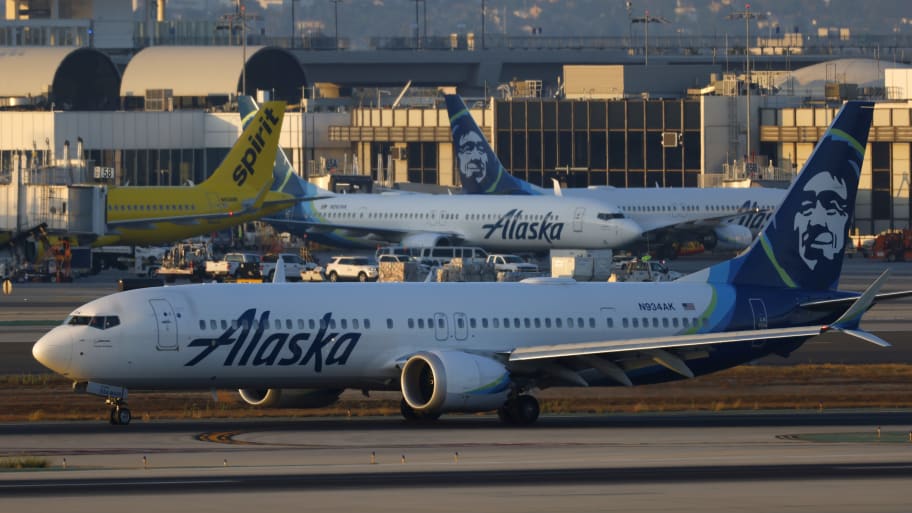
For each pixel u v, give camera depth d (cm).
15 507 13500
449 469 16100
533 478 15400
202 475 15562
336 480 15225
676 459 17025
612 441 19250
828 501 13975
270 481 15150
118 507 13525
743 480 15288
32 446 18512
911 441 19225
